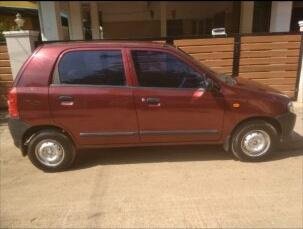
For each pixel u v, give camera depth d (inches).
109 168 166.4
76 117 155.3
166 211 124.1
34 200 137.7
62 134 159.5
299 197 131.5
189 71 156.9
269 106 160.2
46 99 151.9
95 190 143.7
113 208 128.0
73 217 123.3
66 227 117.2
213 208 124.9
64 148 161.3
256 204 126.8
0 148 201.3
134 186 145.6
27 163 178.5
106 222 118.8
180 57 155.9
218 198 132.2
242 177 150.3
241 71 276.1
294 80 280.8
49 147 161.0
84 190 144.3
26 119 153.9
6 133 227.5
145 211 124.9
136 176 155.6
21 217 125.1
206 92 156.6
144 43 155.6
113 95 153.8
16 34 253.6
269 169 158.6
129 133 159.5
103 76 154.9
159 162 170.7
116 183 149.5
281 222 114.7
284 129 165.5
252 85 168.2
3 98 278.8
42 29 300.0
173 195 135.9
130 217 121.3
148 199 133.6
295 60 274.4
